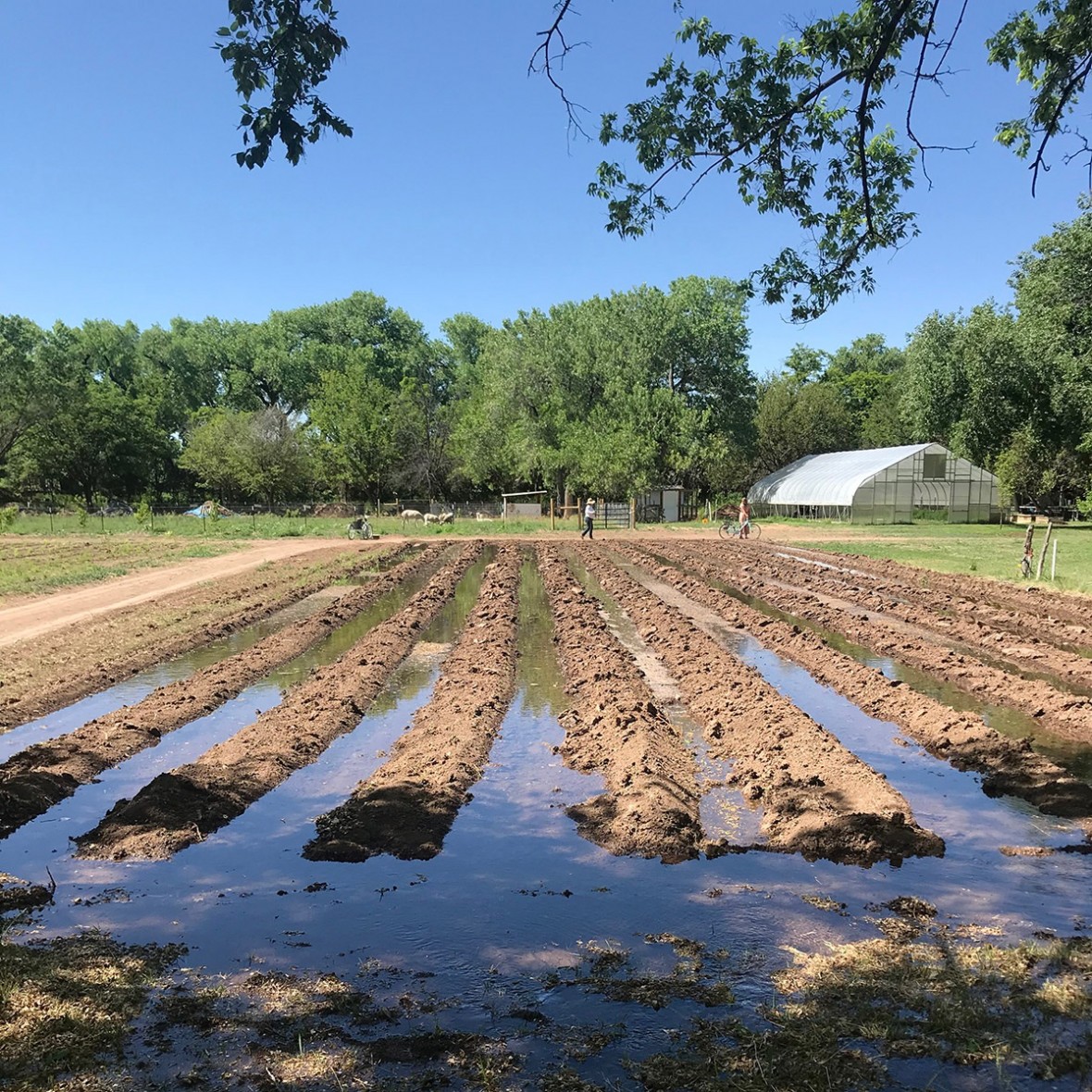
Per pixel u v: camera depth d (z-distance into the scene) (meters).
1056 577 22.17
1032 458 47.94
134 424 63.91
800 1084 3.97
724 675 11.95
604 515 50.78
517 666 13.21
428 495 66.38
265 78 6.17
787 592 20.94
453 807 7.62
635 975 4.99
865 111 6.96
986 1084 3.97
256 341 77.56
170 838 6.94
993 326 48.97
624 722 9.51
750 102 7.58
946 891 6.07
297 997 4.79
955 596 20.38
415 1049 4.30
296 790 8.23
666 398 50.72
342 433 62.03
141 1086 4.00
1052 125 7.12
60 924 5.70
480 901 5.96
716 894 6.03
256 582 22.89
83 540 37.56
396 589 22.70
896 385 63.47
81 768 8.61
